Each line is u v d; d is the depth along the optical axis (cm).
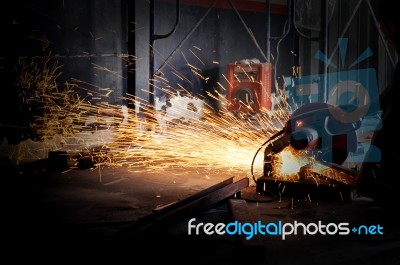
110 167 514
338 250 282
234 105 873
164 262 260
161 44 831
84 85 674
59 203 375
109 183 443
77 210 356
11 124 542
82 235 299
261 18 1004
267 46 750
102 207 364
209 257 270
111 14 721
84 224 321
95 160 526
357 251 280
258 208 365
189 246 280
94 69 692
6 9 534
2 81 532
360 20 1016
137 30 774
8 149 539
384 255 274
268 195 399
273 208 366
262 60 1016
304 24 1017
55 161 504
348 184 387
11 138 543
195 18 891
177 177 468
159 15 825
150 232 282
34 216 340
